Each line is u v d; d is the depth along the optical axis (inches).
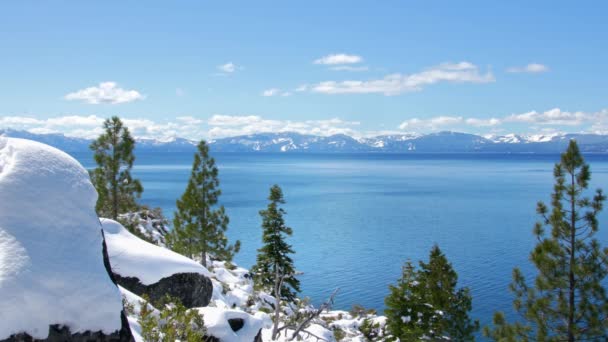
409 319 1124.5
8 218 327.0
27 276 305.0
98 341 329.1
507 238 3654.0
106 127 1279.5
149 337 424.5
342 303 2033.7
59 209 358.9
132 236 820.6
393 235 3759.8
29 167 362.3
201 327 501.7
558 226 770.2
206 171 1499.8
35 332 297.0
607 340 709.9
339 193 7313.0
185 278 759.1
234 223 4138.8
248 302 1182.3
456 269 2672.2
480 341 1567.4
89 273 342.6
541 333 753.0
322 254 3051.2
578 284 749.3
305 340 889.5
